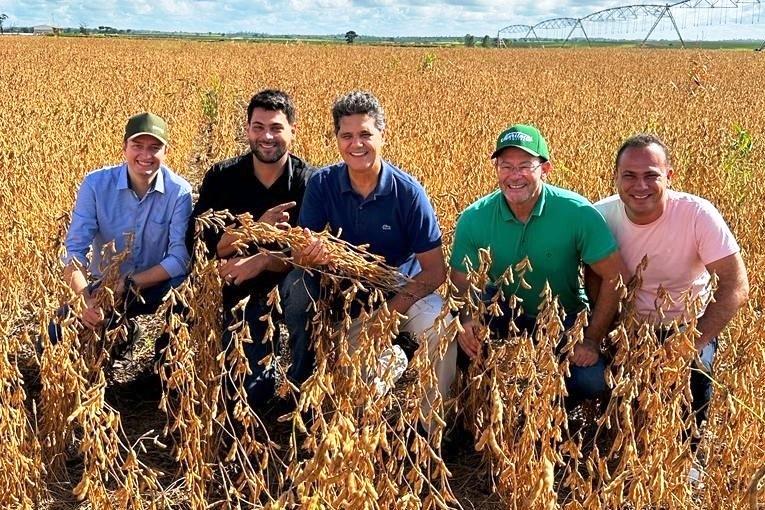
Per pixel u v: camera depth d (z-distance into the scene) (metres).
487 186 7.54
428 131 10.66
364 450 2.72
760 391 3.34
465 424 3.95
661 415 3.05
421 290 3.96
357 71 27.39
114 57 34.75
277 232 3.66
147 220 4.78
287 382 3.11
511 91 21.62
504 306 4.24
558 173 8.09
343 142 4.02
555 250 3.95
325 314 3.78
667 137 10.17
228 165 4.75
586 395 3.95
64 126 10.39
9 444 3.37
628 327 3.50
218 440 3.81
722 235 3.77
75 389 3.54
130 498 3.08
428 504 2.94
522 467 3.16
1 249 5.57
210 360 3.78
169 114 12.45
